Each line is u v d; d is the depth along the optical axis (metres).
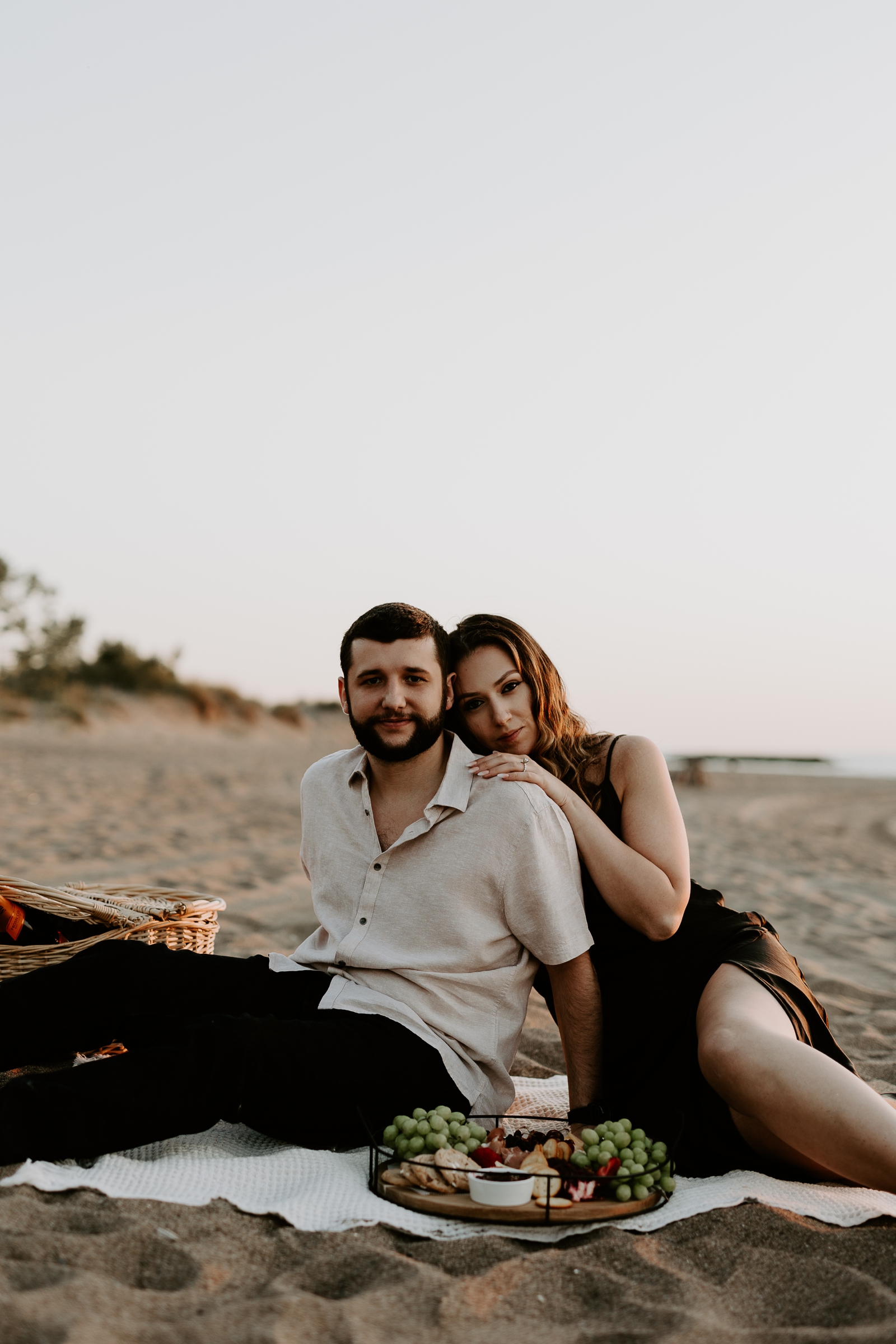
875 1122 2.36
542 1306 2.04
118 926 3.42
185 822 11.99
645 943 2.97
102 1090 2.47
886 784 48.28
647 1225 2.40
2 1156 2.39
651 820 3.04
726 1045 2.56
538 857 2.87
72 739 28.75
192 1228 2.23
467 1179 2.46
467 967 2.91
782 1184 2.63
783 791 35.38
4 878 3.53
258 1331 1.83
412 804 3.04
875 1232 2.40
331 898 3.12
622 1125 2.60
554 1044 4.20
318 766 3.23
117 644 37.38
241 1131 2.91
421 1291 2.03
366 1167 2.69
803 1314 2.07
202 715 36.47
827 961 6.45
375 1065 2.73
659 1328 1.94
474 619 3.33
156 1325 1.84
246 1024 2.63
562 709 3.27
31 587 33.94
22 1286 1.92
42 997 2.90
